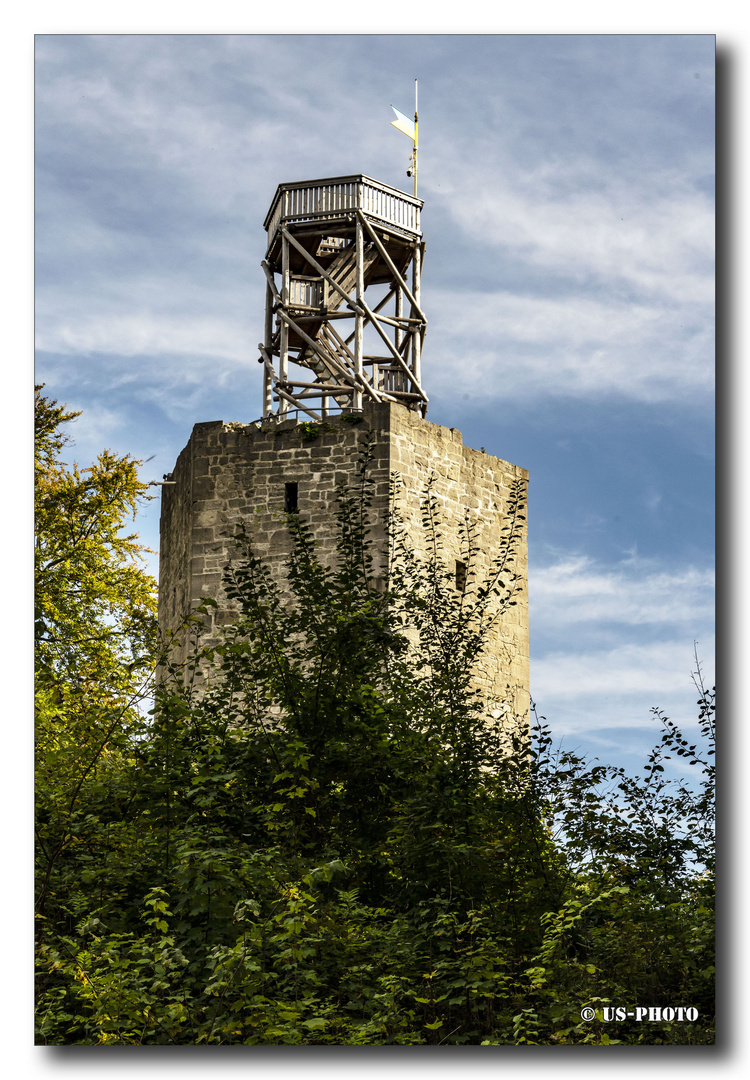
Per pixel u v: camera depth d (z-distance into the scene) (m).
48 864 11.01
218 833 11.41
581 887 12.26
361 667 13.59
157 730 11.95
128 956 10.27
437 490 21.81
